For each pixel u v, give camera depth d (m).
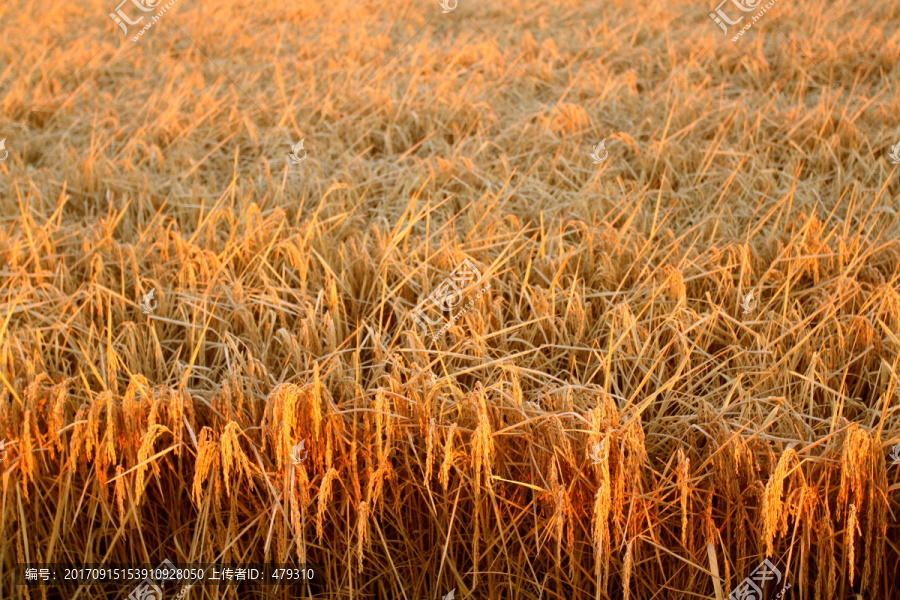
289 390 1.81
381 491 1.90
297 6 7.58
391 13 7.36
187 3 8.05
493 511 2.04
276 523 1.95
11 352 2.12
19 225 3.21
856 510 1.80
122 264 2.77
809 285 2.74
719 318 2.52
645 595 2.04
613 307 2.51
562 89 4.97
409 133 4.39
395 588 2.06
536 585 2.04
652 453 2.08
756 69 4.98
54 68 5.44
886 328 2.18
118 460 2.02
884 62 5.02
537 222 3.25
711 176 3.59
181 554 2.01
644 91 5.02
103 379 2.16
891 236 2.94
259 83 5.31
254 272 2.77
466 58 5.64
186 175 3.62
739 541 1.90
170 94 4.86
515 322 2.55
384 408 1.92
